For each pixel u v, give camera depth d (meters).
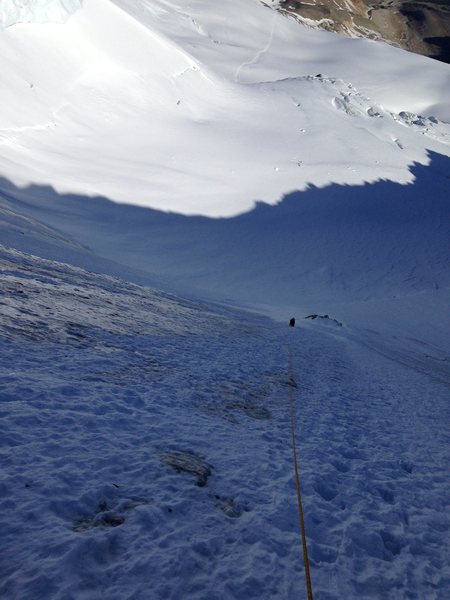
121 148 75.62
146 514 4.82
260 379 12.94
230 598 4.03
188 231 61.94
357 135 99.38
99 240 52.97
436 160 100.69
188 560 4.32
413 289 56.41
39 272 18.06
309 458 7.92
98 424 6.74
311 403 12.12
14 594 3.46
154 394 8.84
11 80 72.50
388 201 79.50
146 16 155.25
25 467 5.11
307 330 32.12
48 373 8.16
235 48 167.25
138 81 90.88
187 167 76.12
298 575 4.60
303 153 88.06
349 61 179.38
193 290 40.59
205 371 11.89
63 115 75.25
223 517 5.25
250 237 63.66
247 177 77.44
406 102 156.75
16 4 78.62
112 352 10.80
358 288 55.03
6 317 10.47
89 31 90.62
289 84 117.06
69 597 3.56
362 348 29.38
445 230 72.94
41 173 61.69
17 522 4.22
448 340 41.12
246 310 36.66
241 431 8.40
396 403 15.08
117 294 20.11
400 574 5.14
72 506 4.68
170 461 6.19
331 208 74.06
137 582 3.92
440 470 9.20
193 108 94.75
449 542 6.20
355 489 7.14
